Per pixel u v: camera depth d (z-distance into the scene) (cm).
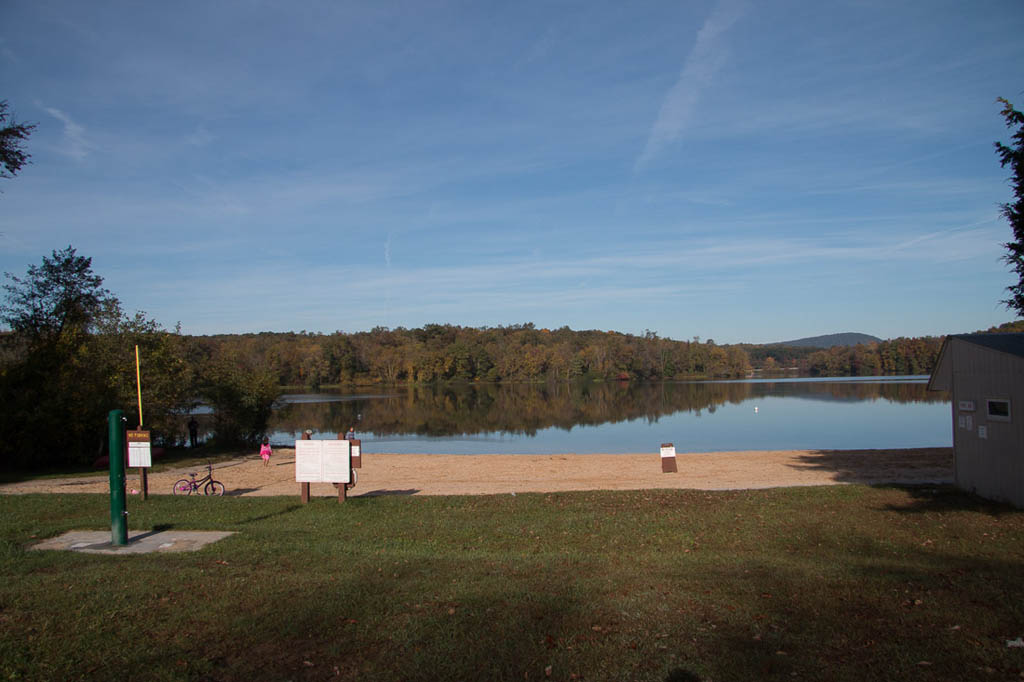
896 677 466
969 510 1312
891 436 3938
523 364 13575
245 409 3534
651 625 566
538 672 477
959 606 625
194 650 509
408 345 14350
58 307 2922
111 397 2738
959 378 1558
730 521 1205
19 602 605
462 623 565
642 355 14038
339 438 1609
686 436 4128
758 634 547
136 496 1554
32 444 2512
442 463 2578
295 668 482
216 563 765
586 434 4362
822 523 1182
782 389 9844
